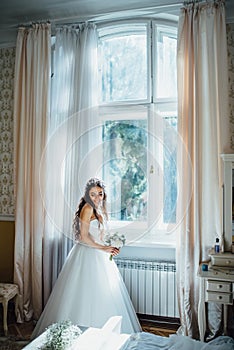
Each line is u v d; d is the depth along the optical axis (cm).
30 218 339
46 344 182
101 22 350
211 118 291
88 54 337
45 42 344
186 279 289
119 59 357
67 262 293
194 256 289
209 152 292
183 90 304
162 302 318
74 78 339
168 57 345
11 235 367
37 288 330
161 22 341
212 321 284
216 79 295
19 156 343
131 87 351
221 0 295
